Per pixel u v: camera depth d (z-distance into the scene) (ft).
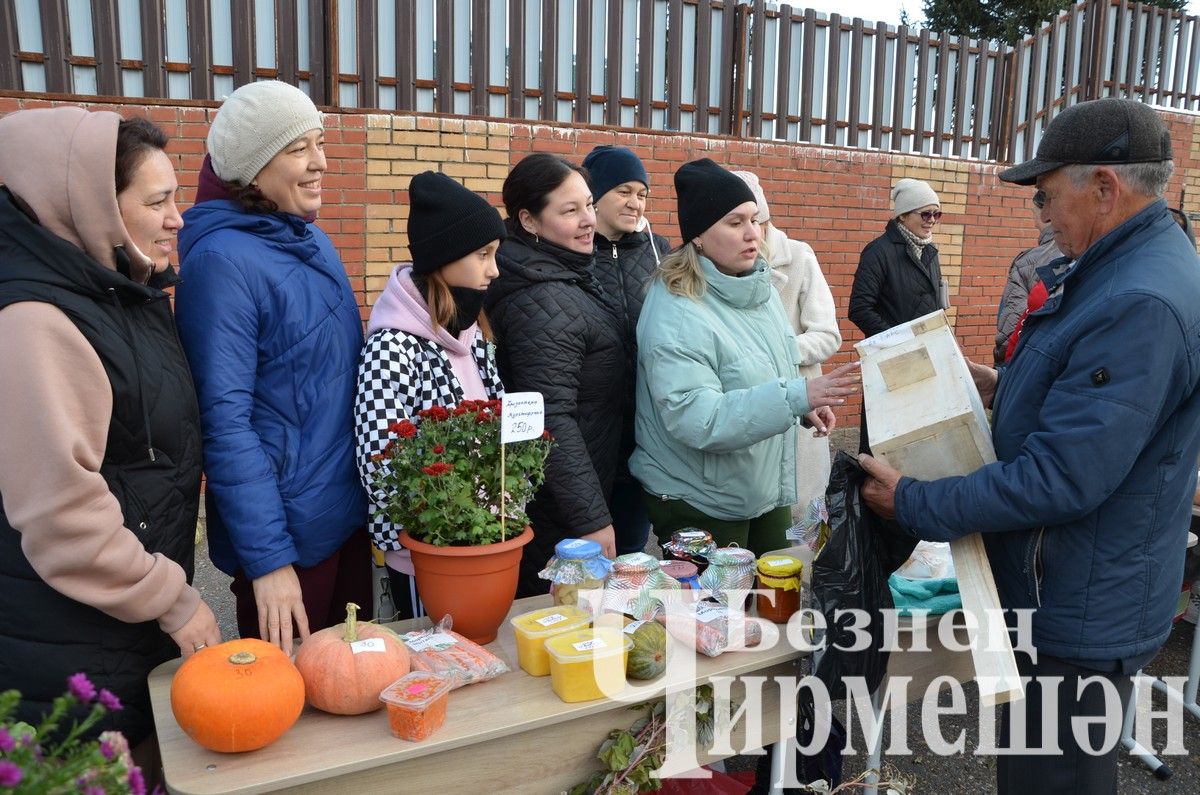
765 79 21.76
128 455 5.83
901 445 6.64
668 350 8.26
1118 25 25.84
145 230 5.88
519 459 6.72
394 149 17.60
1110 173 6.05
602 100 19.93
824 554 6.95
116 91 16.03
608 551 8.42
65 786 3.36
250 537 6.56
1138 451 5.78
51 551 5.33
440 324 7.47
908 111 23.90
